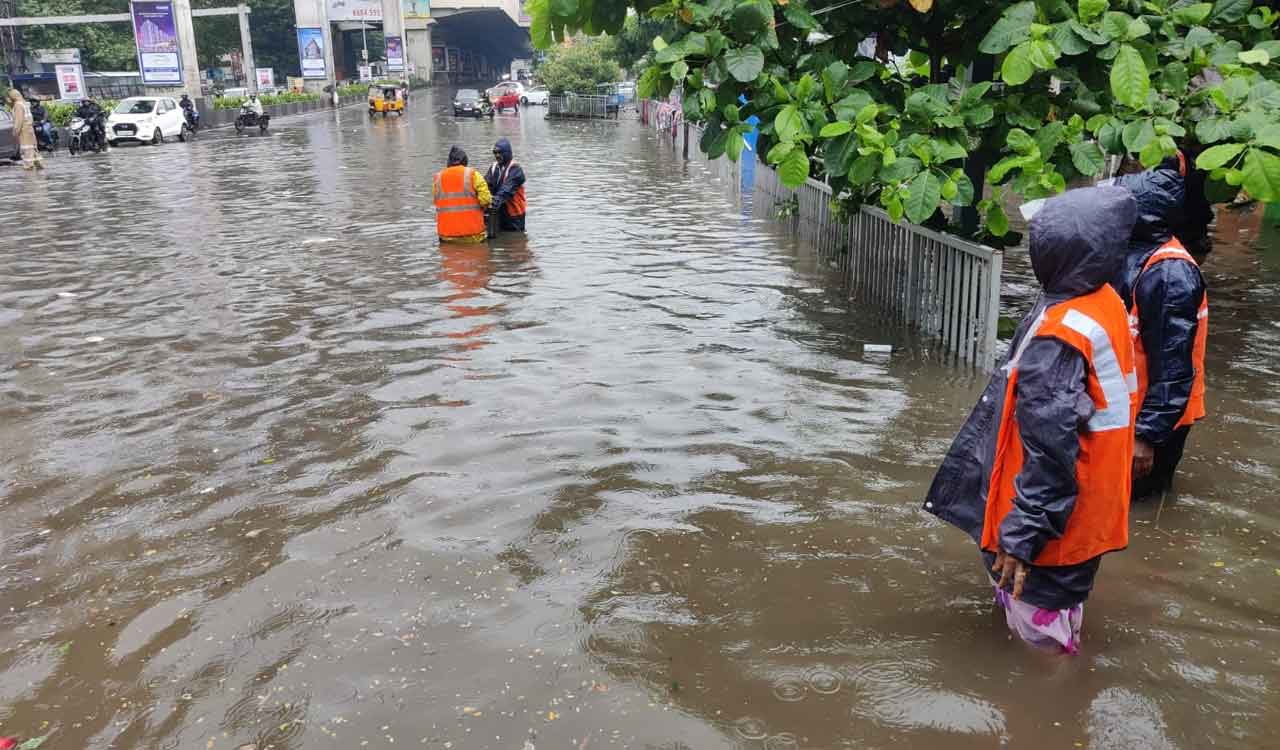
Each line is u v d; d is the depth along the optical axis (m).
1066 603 3.11
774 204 14.32
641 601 3.67
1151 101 5.61
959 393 6.16
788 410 5.85
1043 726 2.92
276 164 24.30
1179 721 2.94
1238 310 7.97
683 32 6.40
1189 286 3.94
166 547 4.21
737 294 9.09
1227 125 5.25
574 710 3.02
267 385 6.50
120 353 7.37
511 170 12.77
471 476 4.90
